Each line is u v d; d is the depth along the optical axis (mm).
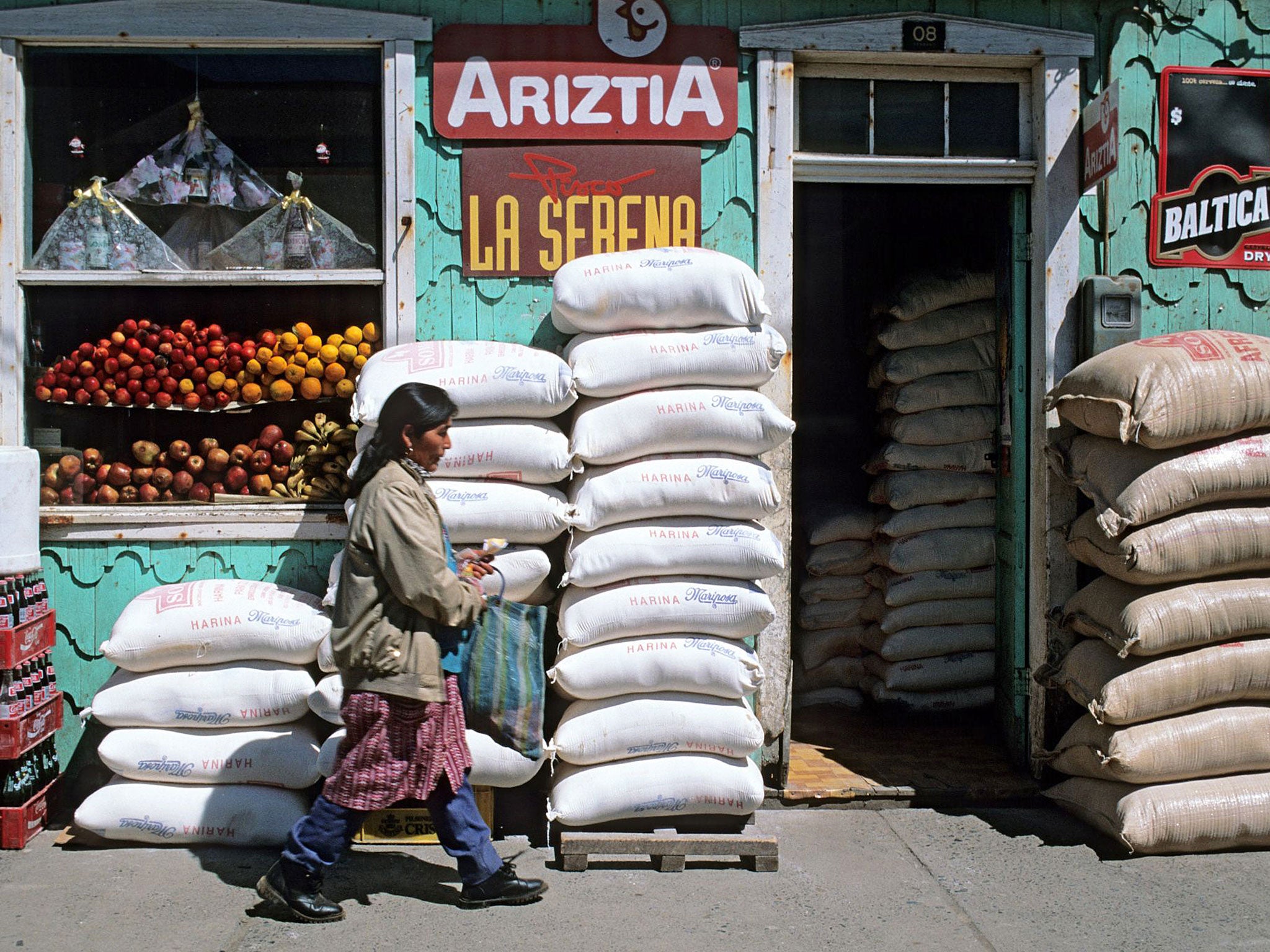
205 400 4168
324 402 4211
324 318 4227
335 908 3178
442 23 4113
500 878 3271
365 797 3102
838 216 5637
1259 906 3328
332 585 3701
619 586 3670
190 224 4199
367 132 4207
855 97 4340
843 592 5328
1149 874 3557
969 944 3086
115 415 4172
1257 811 3646
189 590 3758
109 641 3680
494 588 3648
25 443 4141
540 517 3646
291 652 3670
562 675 3596
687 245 4199
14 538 3715
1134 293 4262
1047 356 4344
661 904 3320
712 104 4180
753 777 3594
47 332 4160
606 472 3715
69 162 4172
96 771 4090
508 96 4129
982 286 4984
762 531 3717
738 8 4188
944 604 5020
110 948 3006
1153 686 3664
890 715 5121
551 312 4188
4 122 4055
